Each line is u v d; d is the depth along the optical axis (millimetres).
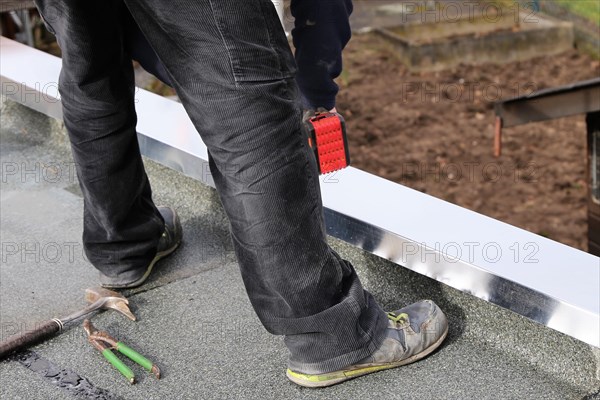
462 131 6629
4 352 2027
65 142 3150
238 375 1960
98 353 2057
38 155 3100
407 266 2074
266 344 2062
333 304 1786
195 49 1547
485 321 2059
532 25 7586
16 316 2209
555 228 5512
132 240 2207
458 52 7578
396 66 7598
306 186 1680
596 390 1863
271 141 1611
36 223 2672
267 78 1577
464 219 2117
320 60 2070
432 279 2160
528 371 1937
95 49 1824
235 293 2270
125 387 1937
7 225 2666
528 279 1856
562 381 1901
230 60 1541
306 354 1846
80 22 1766
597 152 4320
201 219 2623
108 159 2008
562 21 7520
